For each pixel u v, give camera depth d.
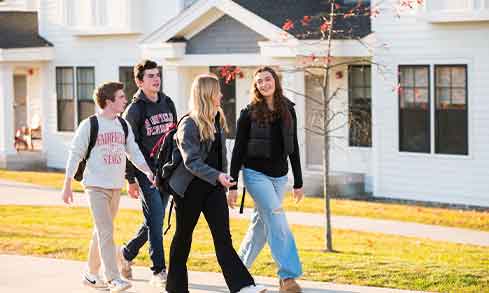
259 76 19.98
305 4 51.53
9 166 61.91
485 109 43.59
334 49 46.97
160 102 22.73
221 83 54.41
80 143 20.17
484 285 20.91
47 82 63.31
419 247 31.86
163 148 19.45
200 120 18.91
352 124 49.03
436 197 45.41
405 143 46.41
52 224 36.53
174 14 56.47
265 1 51.09
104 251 20.42
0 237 31.41
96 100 20.39
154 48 53.56
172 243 19.47
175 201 19.28
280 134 20.16
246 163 20.27
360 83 48.72
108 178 20.33
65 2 60.88
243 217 39.38
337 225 37.69
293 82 48.19
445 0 43.91
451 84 44.72
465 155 44.31
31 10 67.56
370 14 42.72
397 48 46.12
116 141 20.38
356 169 49.22
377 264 23.56
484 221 38.53
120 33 58.34
